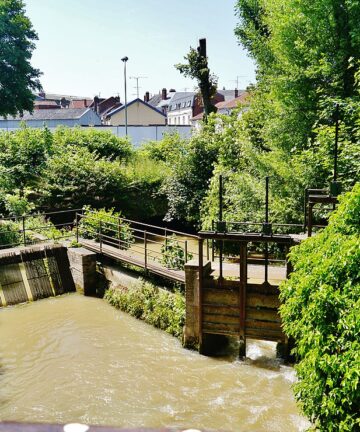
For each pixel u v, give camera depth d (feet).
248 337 31.73
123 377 30.01
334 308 16.65
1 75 104.58
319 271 17.58
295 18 49.85
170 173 79.25
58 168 74.74
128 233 55.93
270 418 25.45
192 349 33.76
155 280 41.16
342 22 47.34
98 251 46.83
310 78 48.80
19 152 79.56
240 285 31.17
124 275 43.16
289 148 51.88
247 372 30.45
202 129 79.51
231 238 30.76
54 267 47.44
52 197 72.54
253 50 63.72
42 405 26.86
